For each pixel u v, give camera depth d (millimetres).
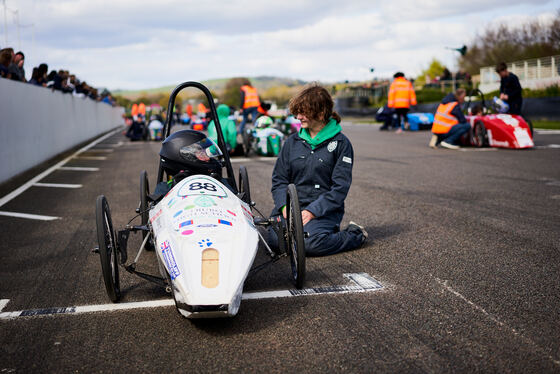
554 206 6426
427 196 7281
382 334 3174
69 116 17547
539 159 10516
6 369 2920
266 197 7605
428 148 13445
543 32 39031
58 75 15922
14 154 10312
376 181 8609
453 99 13039
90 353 3074
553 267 4266
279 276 4289
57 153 14789
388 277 4164
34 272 4574
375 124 26391
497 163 10203
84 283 4273
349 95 38312
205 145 4504
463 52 34219
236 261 3332
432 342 3053
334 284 4043
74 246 5363
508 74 13070
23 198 8047
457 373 2717
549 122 19125
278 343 3111
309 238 4625
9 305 3842
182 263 3277
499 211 6246
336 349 3012
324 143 4695
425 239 5188
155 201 4520
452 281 4027
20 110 10891
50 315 3637
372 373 2748
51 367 2932
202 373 2812
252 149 14922
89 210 7078
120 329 3381
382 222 5926
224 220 3609
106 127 32281
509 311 3445
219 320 3461
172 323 3445
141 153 15039
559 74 28719
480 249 4805
